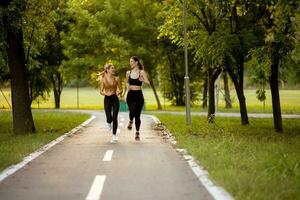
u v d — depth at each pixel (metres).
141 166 13.23
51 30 26.62
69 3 61.12
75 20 62.59
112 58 59.88
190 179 11.30
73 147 17.67
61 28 64.25
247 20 26.34
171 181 11.09
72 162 14.02
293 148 16.17
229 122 33.94
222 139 18.80
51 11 25.45
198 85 69.12
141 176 11.74
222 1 21.30
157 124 30.20
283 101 83.44
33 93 66.19
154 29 58.91
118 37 58.78
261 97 37.25
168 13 31.86
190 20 30.81
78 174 12.08
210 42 26.20
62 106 79.25
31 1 22.56
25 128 23.47
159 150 16.62
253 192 9.24
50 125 28.84
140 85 19.38
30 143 18.08
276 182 10.06
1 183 11.02
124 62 58.25
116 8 59.91
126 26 59.69
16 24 21.41
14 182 11.12
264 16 25.50
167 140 20.05
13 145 17.41
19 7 21.09
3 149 16.22
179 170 12.55
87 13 60.38
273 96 26.27
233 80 30.67
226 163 12.87
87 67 61.75
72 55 61.66
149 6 59.34
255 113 49.84
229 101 67.44
